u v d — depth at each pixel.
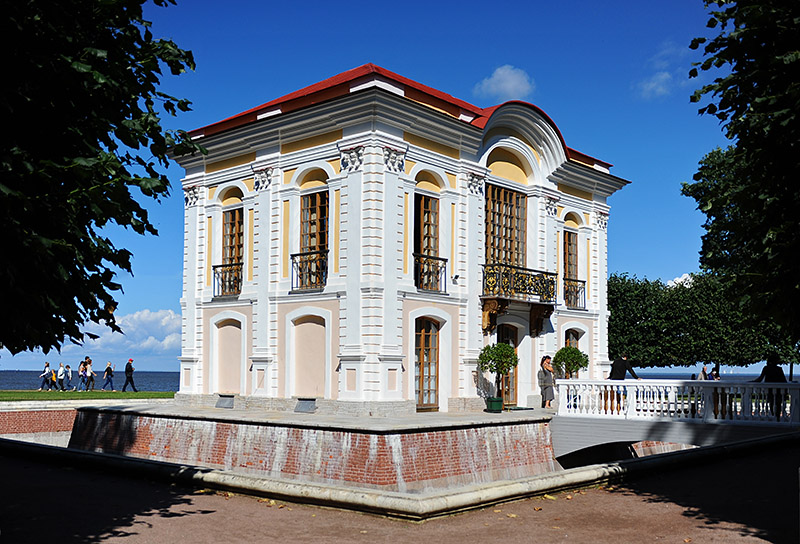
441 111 22.14
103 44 9.40
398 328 20.80
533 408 24.73
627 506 11.50
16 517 10.98
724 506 11.35
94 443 21.53
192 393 24.88
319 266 21.78
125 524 10.56
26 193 8.30
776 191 9.47
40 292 8.61
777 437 17.11
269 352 22.70
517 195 25.66
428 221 22.39
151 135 9.91
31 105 8.47
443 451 16.44
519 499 11.97
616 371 23.64
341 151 21.17
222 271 24.78
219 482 13.09
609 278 39.59
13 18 7.98
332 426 15.80
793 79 9.28
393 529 10.20
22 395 30.34
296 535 9.92
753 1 9.51
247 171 24.05
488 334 23.45
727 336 35.09
